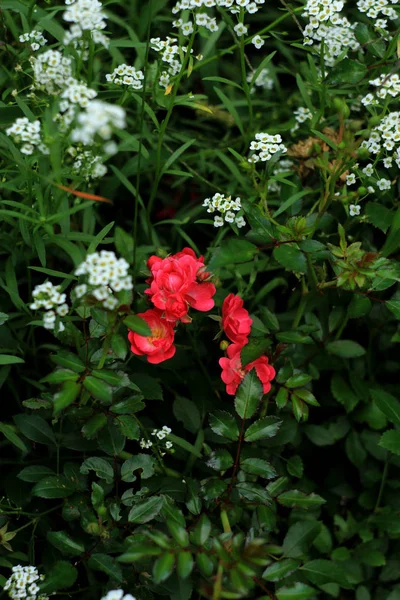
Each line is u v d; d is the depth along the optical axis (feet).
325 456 3.75
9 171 3.39
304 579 3.35
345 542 3.65
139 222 3.95
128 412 3.19
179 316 3.18
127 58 4.06
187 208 3.97
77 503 3.19
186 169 3.99
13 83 3.66
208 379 3.58
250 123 3.70
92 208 3.61
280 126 3.97
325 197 3.37
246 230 3.88
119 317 3.05
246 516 3.40
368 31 3.54
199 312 3.52
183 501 3.30
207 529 2.94
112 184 3.80
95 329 3.18
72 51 3.26
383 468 3.67
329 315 3.63
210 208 3.38
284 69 4.09
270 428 3.18
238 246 3.22
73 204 3.52
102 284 2.94
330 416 3.73
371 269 3.22
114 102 3.76
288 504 3.22
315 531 3.36
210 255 3.50
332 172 3.33
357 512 3.68
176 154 3.54
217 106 4.00
